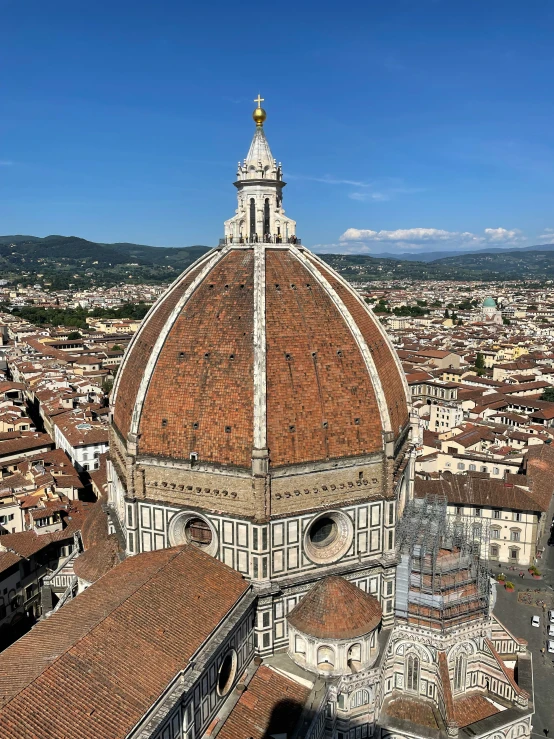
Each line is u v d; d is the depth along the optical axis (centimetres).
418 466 19488
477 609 8706
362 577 8444
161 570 7188
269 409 7662
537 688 11338
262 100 9600
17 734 4869
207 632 6606
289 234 9612
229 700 7238
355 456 8119
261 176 9481
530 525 15662
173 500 8088
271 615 7831
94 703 5378
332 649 7550
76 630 6256
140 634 6262
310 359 8075
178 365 8138
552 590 14725
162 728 5731
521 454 19862
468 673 8962
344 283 9738
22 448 19875
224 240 9650
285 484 7750
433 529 9244
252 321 8031
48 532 14362
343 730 7594
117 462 9350
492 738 8188
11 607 13062
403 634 8531
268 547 7688
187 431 7919
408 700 8644
